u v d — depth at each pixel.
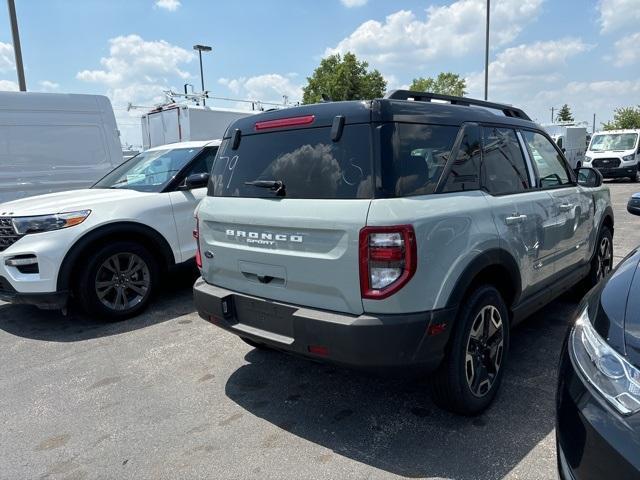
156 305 5.78
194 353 4.41
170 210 5.61
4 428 3.29
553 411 3.22
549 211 3.89
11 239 4.94
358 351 2.63
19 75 12.25
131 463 2.87
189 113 12.48
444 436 2.98
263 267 3.12
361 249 2.62
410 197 2.71
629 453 1.77
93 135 8.79
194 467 2.80
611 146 22.80
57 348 4.63
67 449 3.03
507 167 3.62
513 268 3.34
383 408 3.35
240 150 3.44
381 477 2.63
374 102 2.79
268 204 3.08
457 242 2.86
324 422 3.21
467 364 3.03
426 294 2.68
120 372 4.07
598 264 5.20
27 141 8.13
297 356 3.03
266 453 2.90
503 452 2.80
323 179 2.88
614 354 1.99
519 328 4.69
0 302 6.29
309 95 32.62
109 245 5.17
